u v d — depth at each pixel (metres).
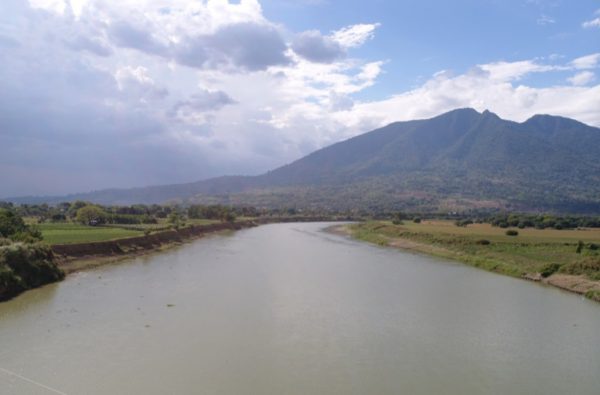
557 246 68.06
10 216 59.53
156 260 64.25
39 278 44.50
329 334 30.20
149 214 157.25
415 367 24.95
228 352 26.47
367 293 42.84
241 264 60.75
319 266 59.97
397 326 32.38
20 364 24.09
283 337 29.36
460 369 24.84
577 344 29.11
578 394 22.08
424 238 88.88
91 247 61.56
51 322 31.56
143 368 23.91
